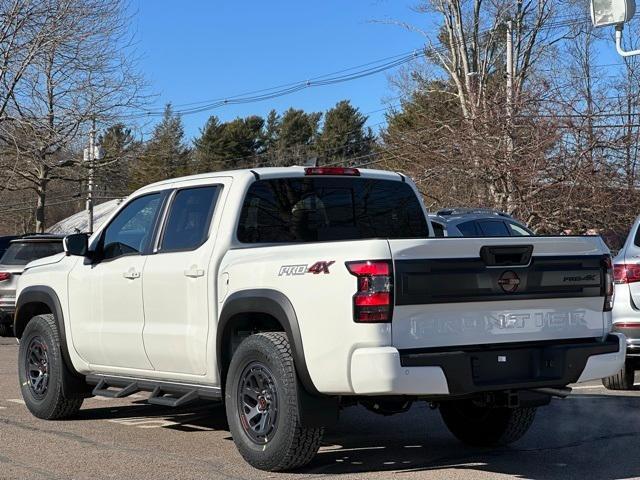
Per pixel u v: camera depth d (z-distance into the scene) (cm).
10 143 2644
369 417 843
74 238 753
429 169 2186
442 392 538
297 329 563
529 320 582
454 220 1448
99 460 639
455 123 2256
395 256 532
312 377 555
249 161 7412
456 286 548
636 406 896
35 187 3138
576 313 605
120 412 858
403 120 3666
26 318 862
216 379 640
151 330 685
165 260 681
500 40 3694
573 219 2017
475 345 561
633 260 922
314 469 611
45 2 2533
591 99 2102
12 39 2497
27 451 671
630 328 917
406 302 532
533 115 2031
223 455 657
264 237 661
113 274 729
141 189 750
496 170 2050
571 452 679
